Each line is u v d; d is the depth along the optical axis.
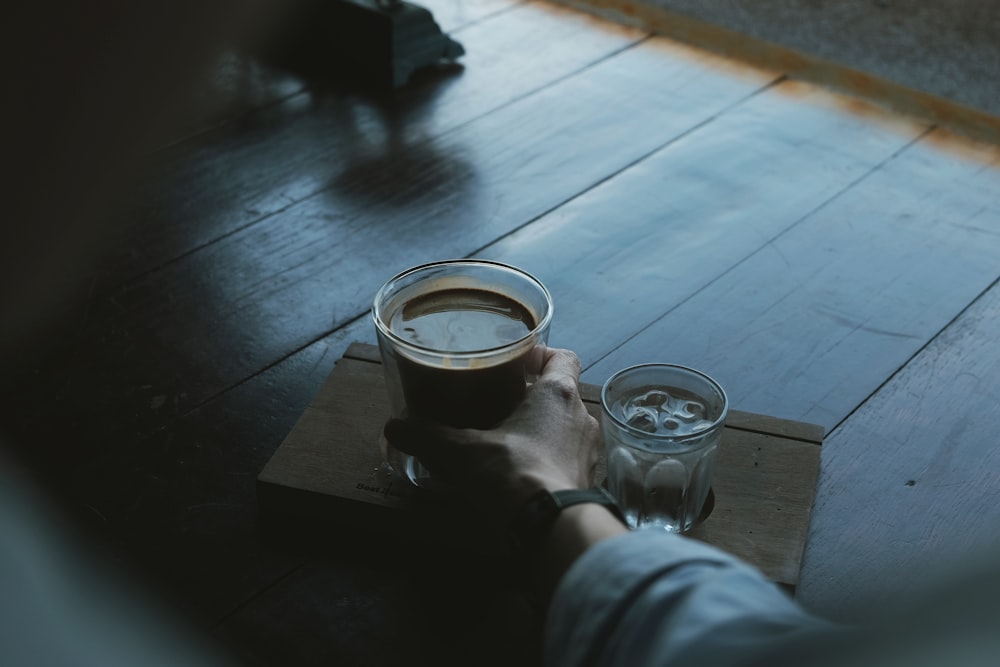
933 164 1.29
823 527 0.75
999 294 1.06
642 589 0.37
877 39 1.66
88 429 0.85
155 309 1.01
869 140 1.34
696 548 0.38
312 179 1.25
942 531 0.75
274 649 0.64
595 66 1.52
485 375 0.64
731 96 1.44
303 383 0.92
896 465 0.82
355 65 1.48
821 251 1.12
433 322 0.69
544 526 0.54
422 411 0.67
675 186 1.24
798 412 0.89
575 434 0.64
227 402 0.89
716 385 0.70
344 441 0.78
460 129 1.36
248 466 0.81
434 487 0.73
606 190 1.23
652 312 1.02
